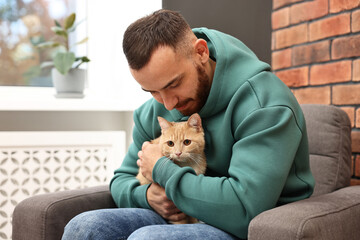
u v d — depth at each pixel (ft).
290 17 6.31
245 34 6.71
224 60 3.75
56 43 7.38
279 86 3.63
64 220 3.93
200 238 3.07
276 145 3.30
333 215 3.09
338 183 4.60
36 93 7.65
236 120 3.63
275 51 6.64
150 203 3.80
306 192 3.76
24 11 7.66
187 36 3.54
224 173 3.93
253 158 3.29
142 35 3.41
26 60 7.72
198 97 3.81
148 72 3.36
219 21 6.73
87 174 6.97
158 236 2.95
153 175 3.63
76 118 7.40
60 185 6.78
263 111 3.40
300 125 3.58
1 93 7.38
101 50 8.12
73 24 7.63
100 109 6.98
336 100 5.63
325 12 5.74
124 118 7.77
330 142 4.71
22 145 6.49
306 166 3.80
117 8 7.96
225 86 3.74
